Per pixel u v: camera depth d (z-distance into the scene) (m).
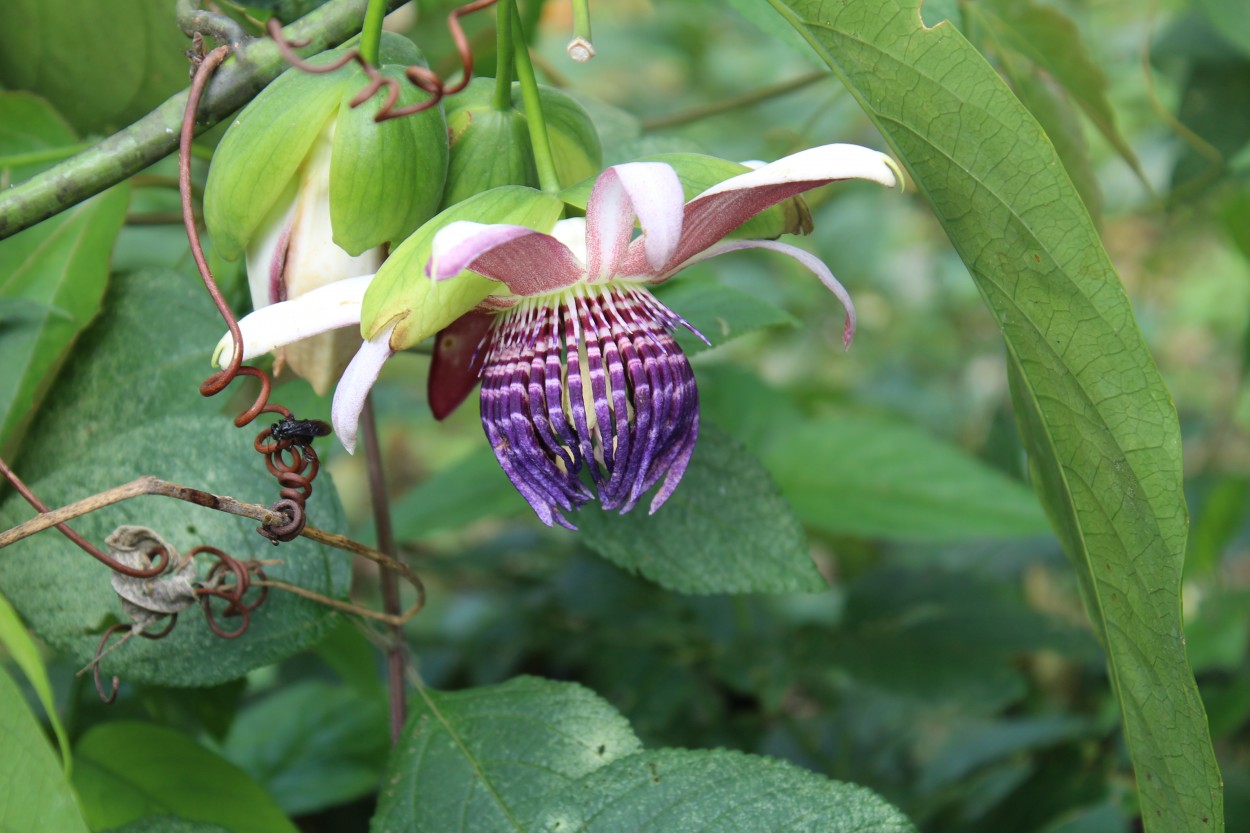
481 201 0.31
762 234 0.33
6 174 0.39
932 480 0.51
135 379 0.37
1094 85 0.44
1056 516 0.35
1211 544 0.58
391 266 0.31
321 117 0.32
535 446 0.32
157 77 0.41
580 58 0.33
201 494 0.33
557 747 0.35
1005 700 0.48
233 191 0.32
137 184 0.41
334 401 0.31
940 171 0.32
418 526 0.48
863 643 0.50
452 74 0.48
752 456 0.38
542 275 0.32
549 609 0.55
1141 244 1.03
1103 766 0.49
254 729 0.50
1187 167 0.55
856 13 0.31
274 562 0.34
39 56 0.40
